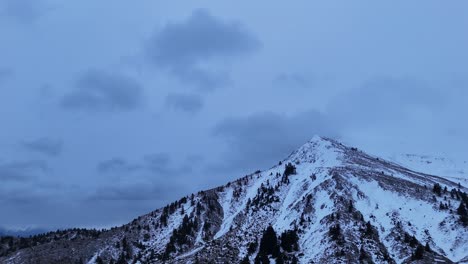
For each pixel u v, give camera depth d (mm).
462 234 163625
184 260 195750
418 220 178500
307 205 198250
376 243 164375
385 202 191625
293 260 161625
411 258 152250
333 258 155875
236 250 188875
